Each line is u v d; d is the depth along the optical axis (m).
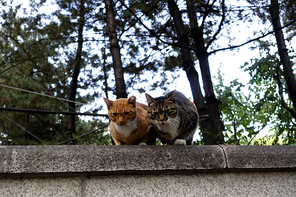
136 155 2.79
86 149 2.71
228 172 3.07
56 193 2.61
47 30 8.14
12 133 12.03
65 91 10.52
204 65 6.05
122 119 3.52
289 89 6.73
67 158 2.62
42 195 2.57
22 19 8.86
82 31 7.84
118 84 6.17
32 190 2.57
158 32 7.07
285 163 3.11
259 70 7.67
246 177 3.10
